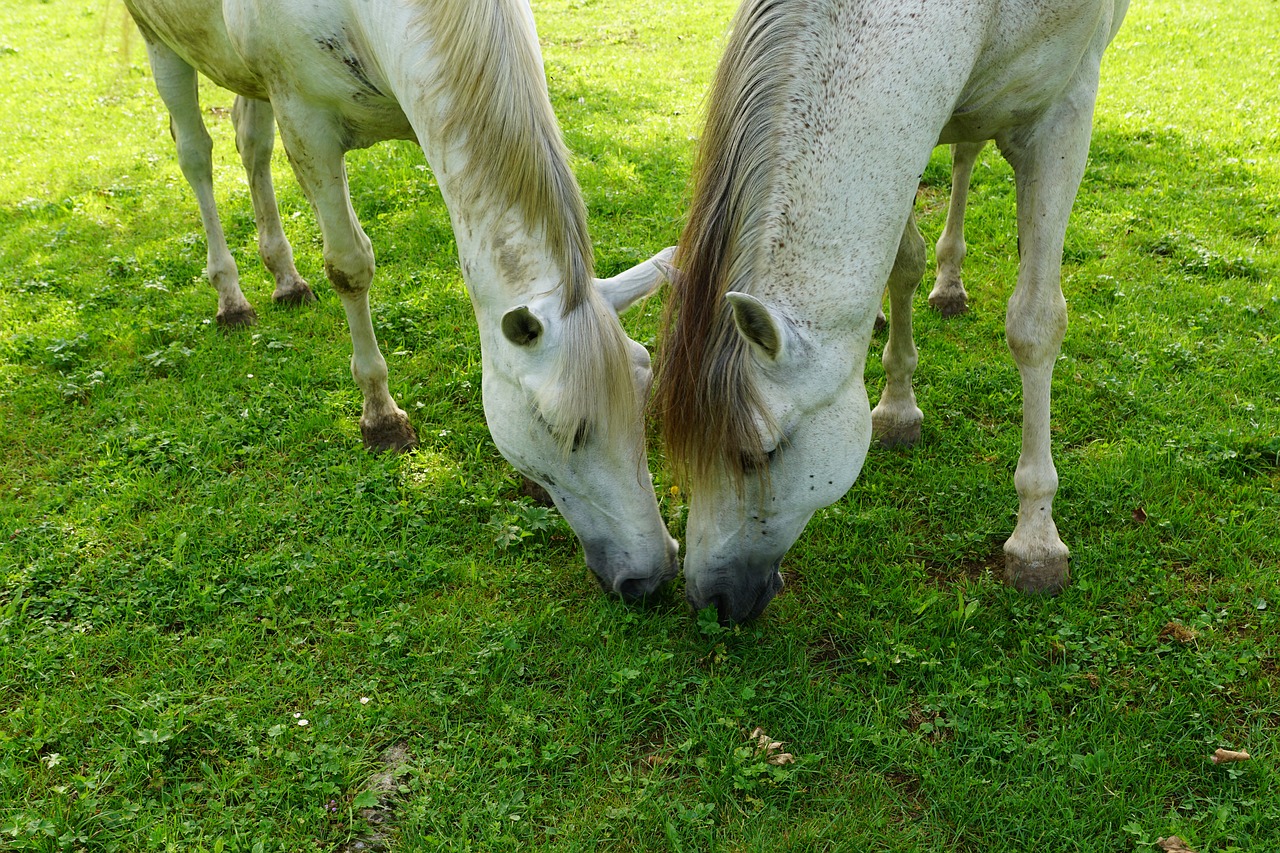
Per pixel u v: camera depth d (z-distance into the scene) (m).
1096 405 2.84
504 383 1.94
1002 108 1.99
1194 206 3.92
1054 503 2.49
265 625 2.22
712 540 1.92
